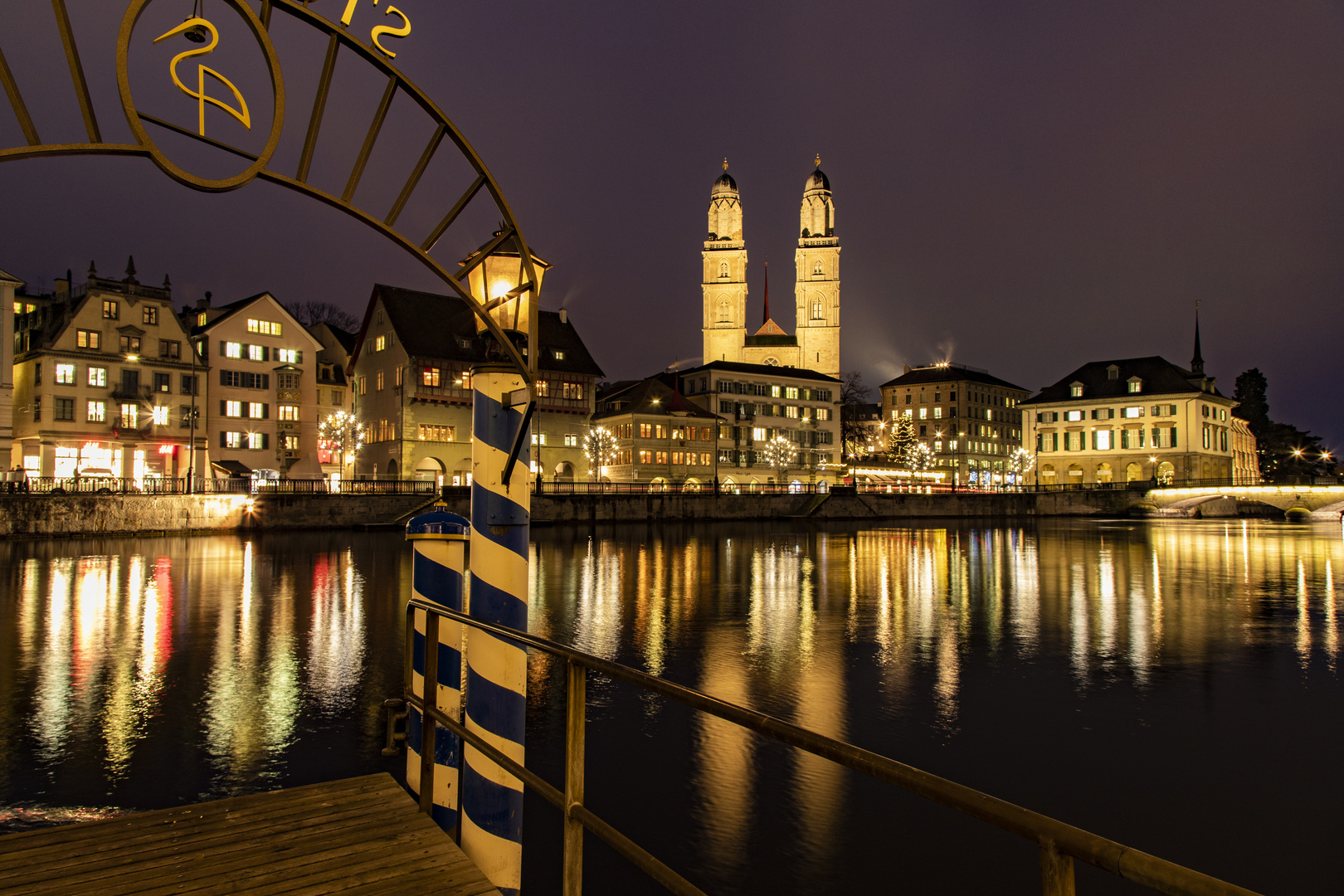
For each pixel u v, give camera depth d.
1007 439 143.38
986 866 7.74
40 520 41.56
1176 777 9.89
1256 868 7.81
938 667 15.27
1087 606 22.89
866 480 102.25
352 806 5.52
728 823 8.58
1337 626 19.69
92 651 15.58
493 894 4.30
